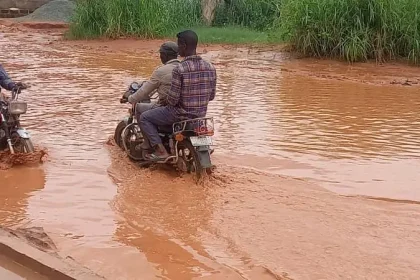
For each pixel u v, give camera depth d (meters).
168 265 5.25
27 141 7.95
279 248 5.57
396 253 5.50
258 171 7.72
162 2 24.11
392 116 10.95
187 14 27.17
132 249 5.55
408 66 17.41
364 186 7.27
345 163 8.12
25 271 5.09
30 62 17.03
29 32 25.75
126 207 6.54
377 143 9.12
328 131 9.76
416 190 7.16
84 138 9.11
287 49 19.45
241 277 5.04
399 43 17.91
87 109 11.02
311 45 18.28
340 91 13.42
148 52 19.88
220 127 9.88
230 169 7.76
